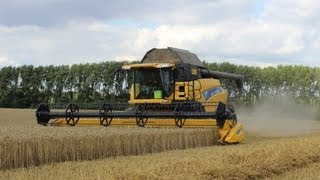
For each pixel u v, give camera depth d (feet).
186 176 34.32
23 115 160.86
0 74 259.39
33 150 44.34
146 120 67.41
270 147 53.26
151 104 73.26
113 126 67.41
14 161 42.60
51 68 257.34
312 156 51.11
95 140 50.19
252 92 251.19
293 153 49.39
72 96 250.16
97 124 69.77
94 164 42.55
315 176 40.50
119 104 71.72
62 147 47.06
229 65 252.01
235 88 105.29
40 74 257.96
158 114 66.59
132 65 74.69
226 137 63.87
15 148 42.73
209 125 64.64
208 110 72.54
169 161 40.83
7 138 43.50
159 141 57.06
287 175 40.88
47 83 256.73
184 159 41.32
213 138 64.03
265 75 255.09
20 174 35.58
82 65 246.27
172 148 58.54
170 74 73.31
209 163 39.11
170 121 66.28
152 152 55.52
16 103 258.37
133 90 75.41
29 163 43.88
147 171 34.27
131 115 67.87
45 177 33.96
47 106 73.31
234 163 41.50
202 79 76.07
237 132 64.95
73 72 247.50
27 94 260.42
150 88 74.38
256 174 39.81
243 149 52.03
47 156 45.62
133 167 37.52
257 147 55.06
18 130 53.36
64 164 43.04
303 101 261.24
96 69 241.35
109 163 43.16
